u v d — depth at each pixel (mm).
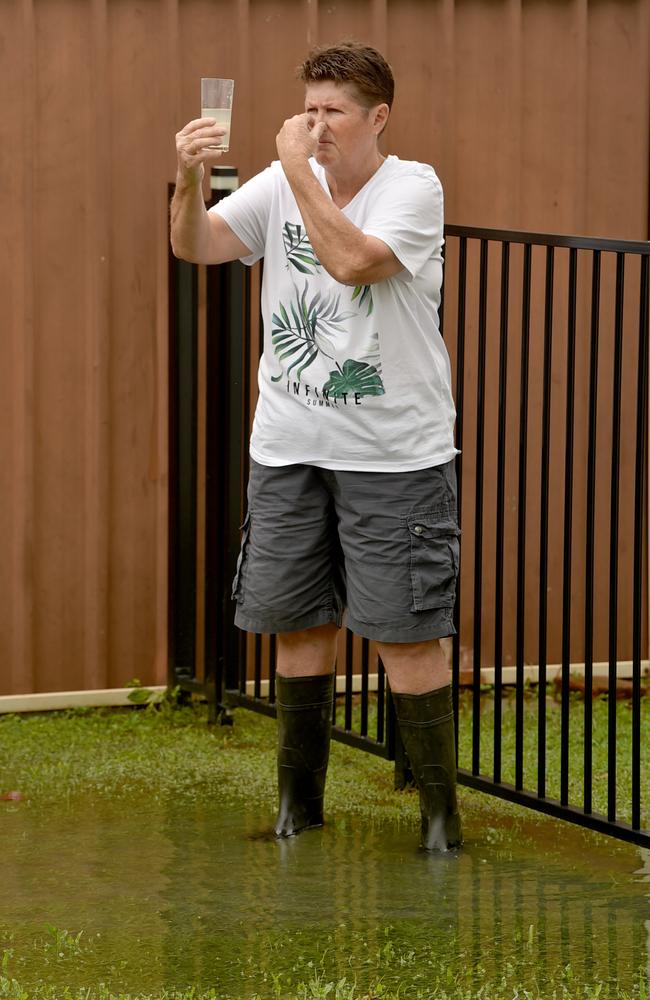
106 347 5691
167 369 5793
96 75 5562
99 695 5770
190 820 4371
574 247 4059
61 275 5625
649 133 6207
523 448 4328
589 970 3240
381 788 4762
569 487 4223
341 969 3225
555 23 6059
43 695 5695
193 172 3805
